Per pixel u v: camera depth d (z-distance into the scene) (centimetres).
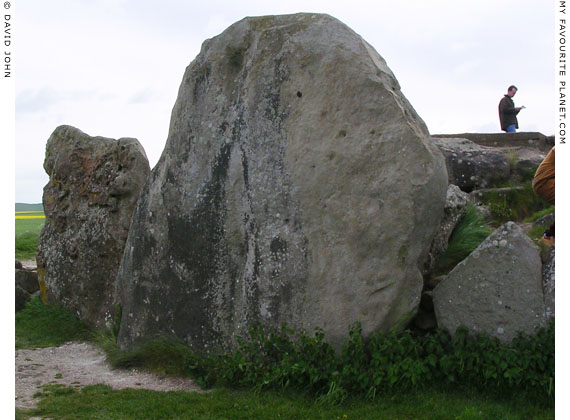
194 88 644
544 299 495
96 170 862
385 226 516
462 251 640
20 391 571
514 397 471
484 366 486
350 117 533
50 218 941
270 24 598
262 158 575
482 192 820
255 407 487
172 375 598
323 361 509
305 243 546
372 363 501
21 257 1477
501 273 512
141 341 668
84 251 852
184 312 623
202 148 624
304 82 556
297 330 544
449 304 532
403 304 521
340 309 529
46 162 983
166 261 649
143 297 674
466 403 470
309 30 563
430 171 510
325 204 539
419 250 521
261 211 572
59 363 686
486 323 514
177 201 643
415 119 541
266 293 562
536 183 566
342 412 468
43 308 897
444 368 492
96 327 812
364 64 534
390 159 516
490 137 966
